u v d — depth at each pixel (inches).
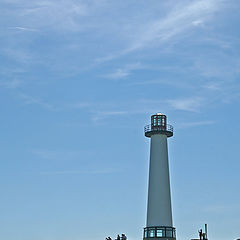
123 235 4456.2
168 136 4350.4
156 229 4097.0
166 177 4220.0
